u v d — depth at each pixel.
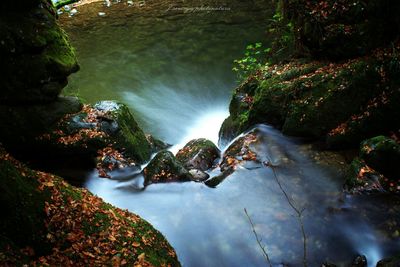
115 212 5.87
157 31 19.39
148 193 7.62
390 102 7.16
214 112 13.44
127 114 9.62
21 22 7.87
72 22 21.06
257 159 7.84
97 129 8.74
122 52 17.62
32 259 4.64
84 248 4.96
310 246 5.80
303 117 8.07
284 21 11.31
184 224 6.69
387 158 6.38
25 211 4.94
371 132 7.32
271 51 12.01
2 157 5.46
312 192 6.78
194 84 15.05
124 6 23.23
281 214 6.46
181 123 12.83
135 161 9.02
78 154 8.50
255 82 10.14
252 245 6.01
